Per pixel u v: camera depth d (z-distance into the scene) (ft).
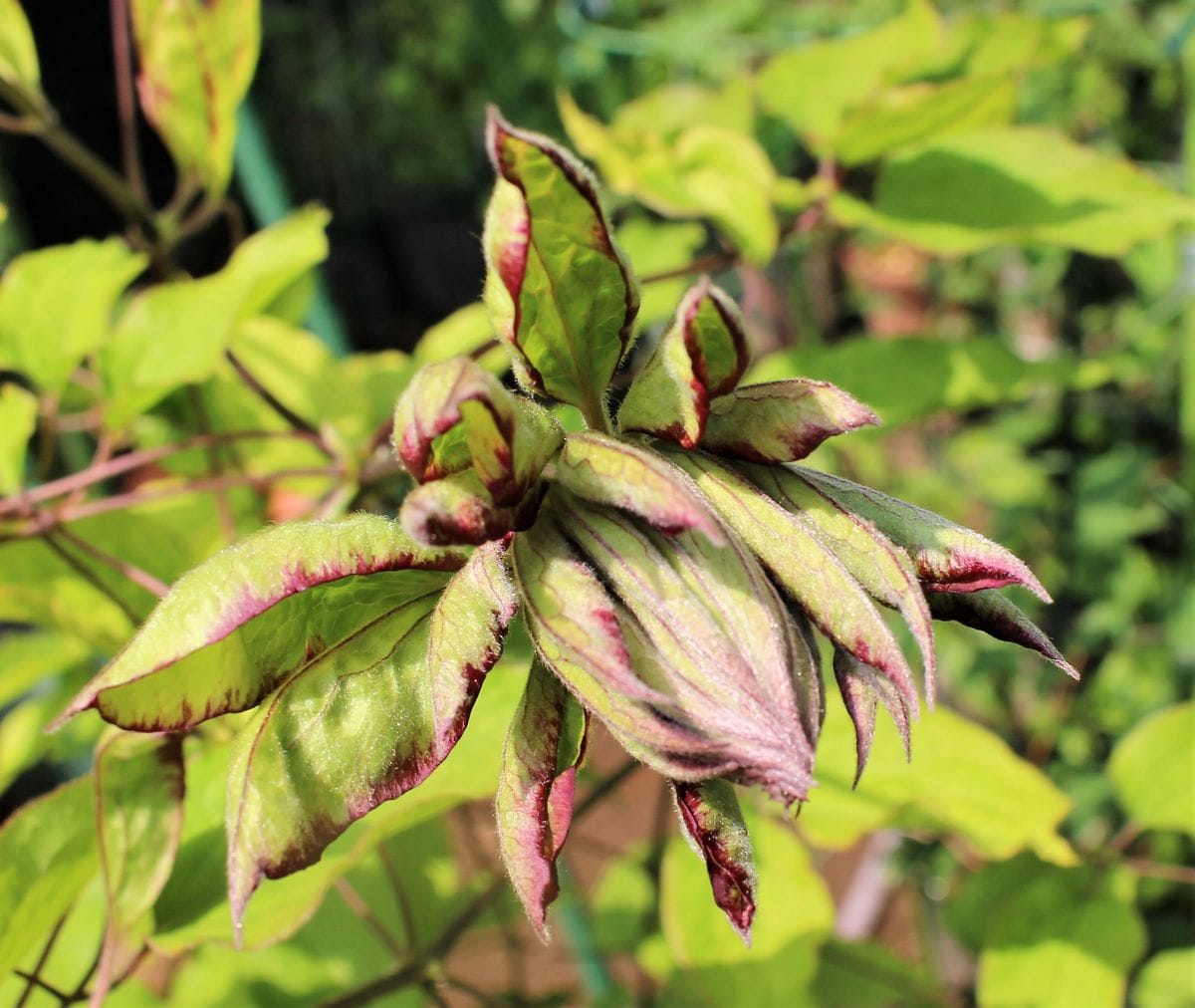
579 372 0.74
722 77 2.58
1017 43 1.32
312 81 5.45
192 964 1.34
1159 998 1.65
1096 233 1.22
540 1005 1.63
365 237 5.55
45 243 4.00
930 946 1.83
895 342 1.36
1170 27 2.59
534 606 0.66
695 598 0.66
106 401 1.12
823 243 2.04
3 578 1.16
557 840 0.69
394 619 0.71
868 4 2.20
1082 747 2.29
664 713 0.64
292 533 0.67
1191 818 1.33
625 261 0.72
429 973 1.18
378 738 0.68
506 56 4.91
